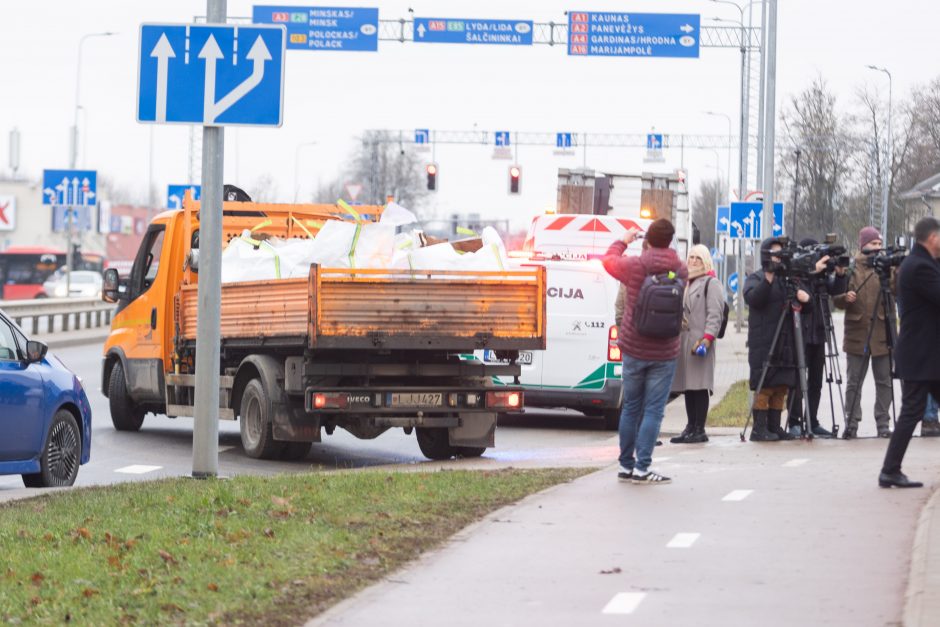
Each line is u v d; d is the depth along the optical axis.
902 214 108.62
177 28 25.38
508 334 32.09
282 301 32.41
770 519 21.41
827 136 111.50
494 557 18.77
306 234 39.34
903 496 23.47
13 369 26.86
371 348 31.56
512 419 46.09
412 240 33.84
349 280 31.36
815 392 34.88
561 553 19.00
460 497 23.78
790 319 33.72
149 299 39.78
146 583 16.75
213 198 25.92
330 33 84.88
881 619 15.12
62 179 105.56
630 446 25.98
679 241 59.91
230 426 43.78
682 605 15.97
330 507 22.44
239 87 25.39
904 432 24.25
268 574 17.30
